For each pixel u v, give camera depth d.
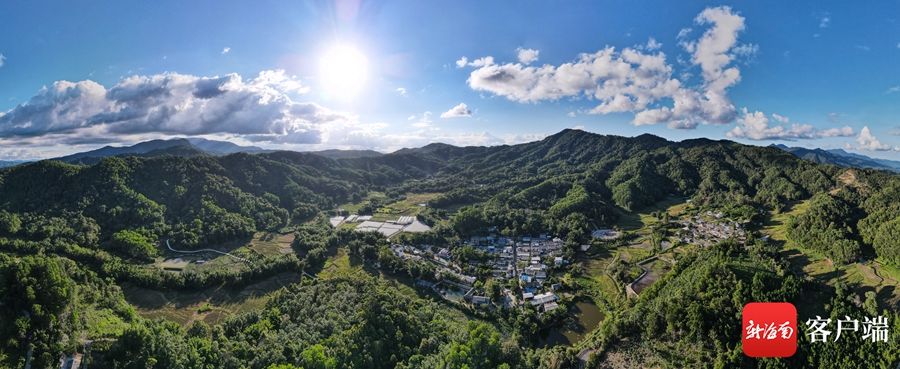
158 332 90.94
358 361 90.94
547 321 125.06
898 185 171.75
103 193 193.75
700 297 98.88
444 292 147.38
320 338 101.06
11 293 85.88
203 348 93.75
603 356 97.25
